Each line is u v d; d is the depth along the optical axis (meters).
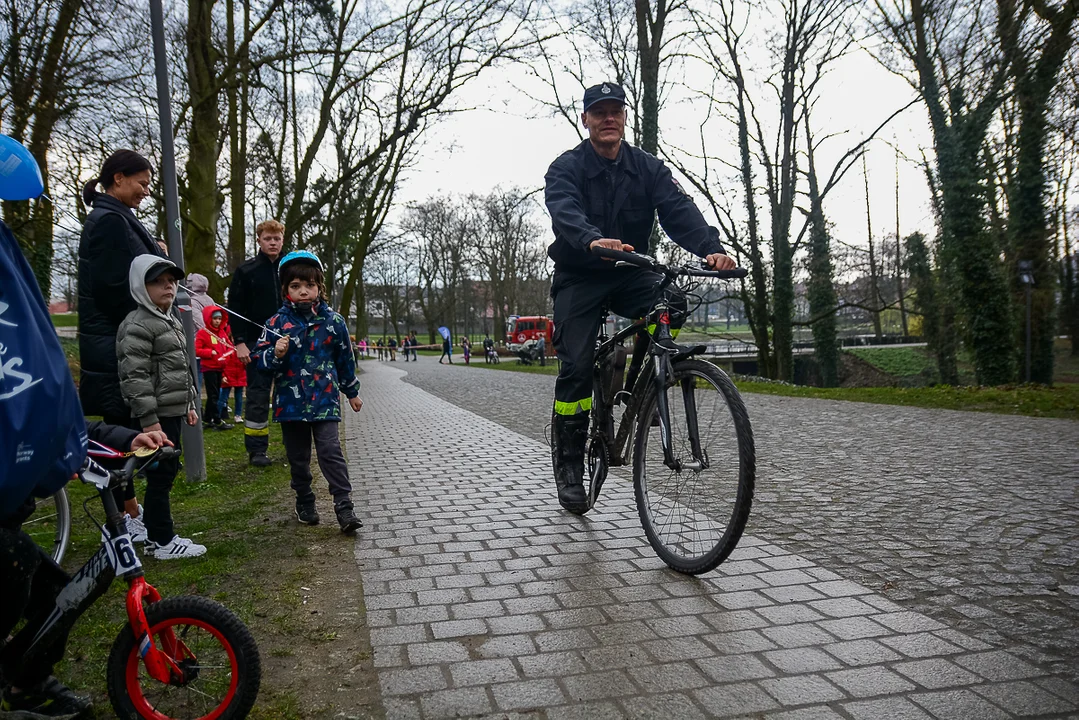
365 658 2.76
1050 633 2.84
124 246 3.90
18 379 1.97
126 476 2.37
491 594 3.39
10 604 2.22
